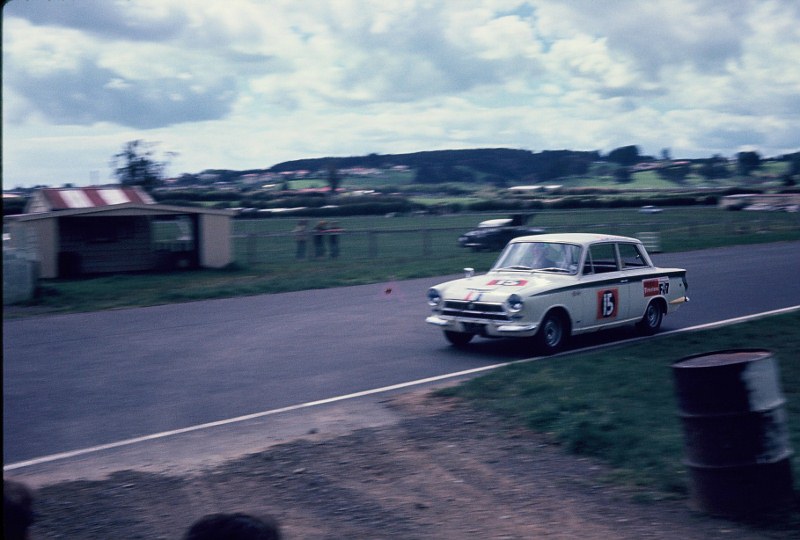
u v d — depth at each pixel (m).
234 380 9.94
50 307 17.84
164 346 12.58
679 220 50.66
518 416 7.54
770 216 53.78
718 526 4.87
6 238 27.80
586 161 182.75
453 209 70.81
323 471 6.27
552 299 11.07
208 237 28.22
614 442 6.54
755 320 12.86
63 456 6.84
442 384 9.48
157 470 6.39
